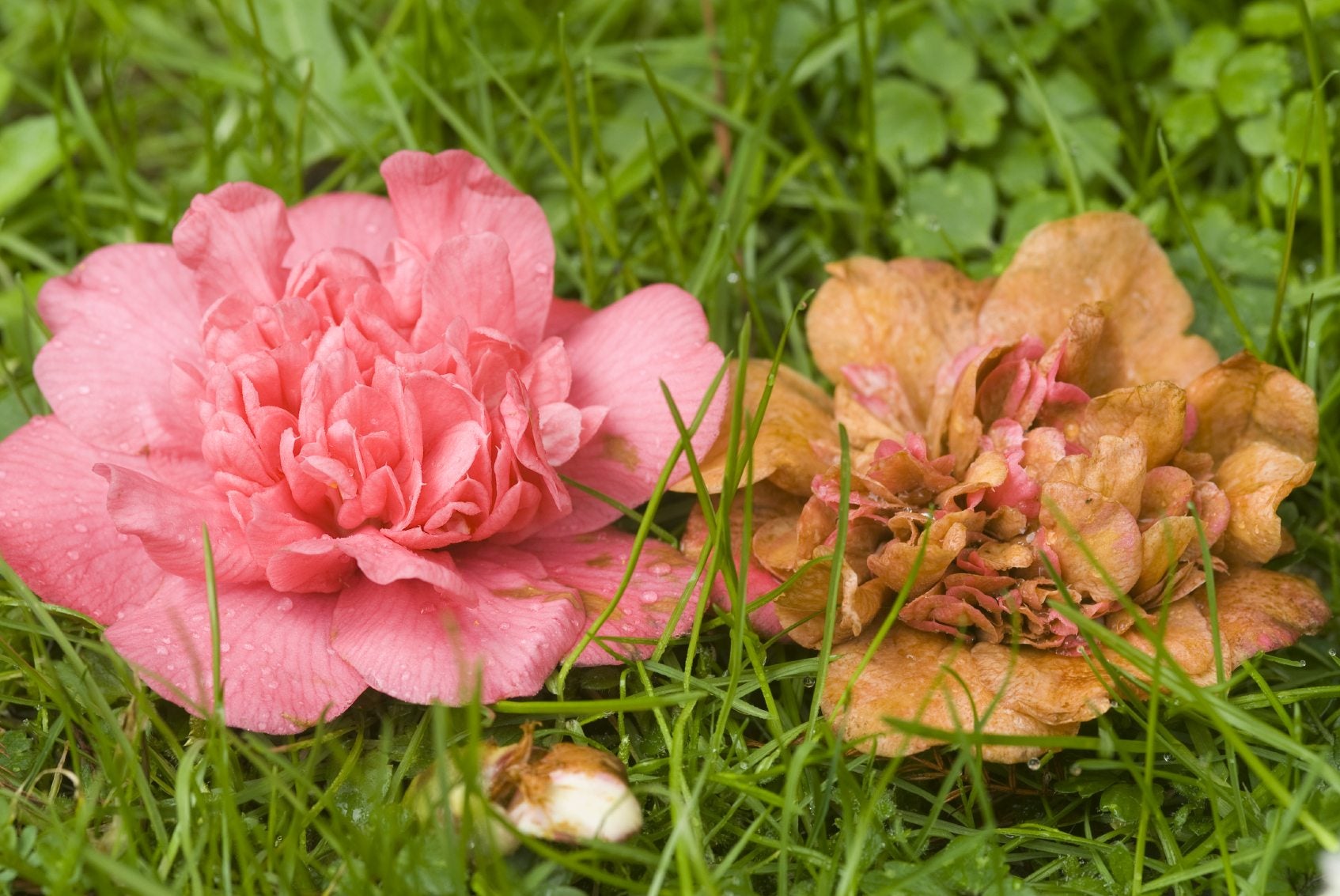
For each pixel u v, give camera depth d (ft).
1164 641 2.00
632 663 2.04
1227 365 2.07
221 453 2.00
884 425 2.11
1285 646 2.02
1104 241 2.13
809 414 2.12
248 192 2.07
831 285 2.16
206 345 2.04
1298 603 2.02
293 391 2.02
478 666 1.91
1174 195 2.16
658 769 2.03
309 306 2.03
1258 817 1.99
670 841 1.94
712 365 2.08
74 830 1.97
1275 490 2.02
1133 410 2.04
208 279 2.07
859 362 2.15
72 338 2.09
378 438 2.00
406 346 2.04
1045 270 2.13
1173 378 2.12
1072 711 1.98
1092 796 2.04
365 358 2.02
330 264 2.06
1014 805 2.04
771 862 2.00
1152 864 1.99
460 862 1.91
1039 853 2.02
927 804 2.04
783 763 2.01
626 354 2.10
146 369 2.09
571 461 2.08
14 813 1.98
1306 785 1.93
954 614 2.02
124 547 2.03
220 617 2.00
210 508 2.01
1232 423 2.08
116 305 2.10
